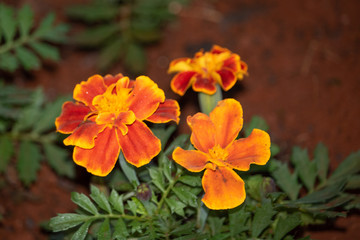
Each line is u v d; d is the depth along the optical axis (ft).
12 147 1.48
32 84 1.84
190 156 1.14
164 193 1.23
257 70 1.74
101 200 1.22
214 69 1.29
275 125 1.63
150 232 1.21
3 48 1.52
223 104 1.18
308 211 1.27
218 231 1.27
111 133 1.16
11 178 1.56
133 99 1.18
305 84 1.69
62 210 1.50
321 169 1.38
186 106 1.69
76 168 1.55
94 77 1.22
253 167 1.27
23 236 1.46
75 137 1.14
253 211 1.27
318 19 1.85
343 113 1.61
